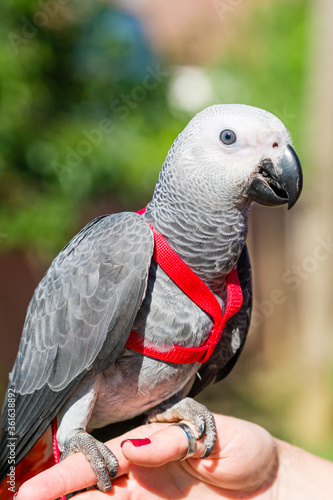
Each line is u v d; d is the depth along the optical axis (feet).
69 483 8.32
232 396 28.81
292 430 25.08
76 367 9.36
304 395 26.66
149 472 9.29
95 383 9.48
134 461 8.46
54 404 9.50
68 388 9.40
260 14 28.25
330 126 25.08
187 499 9.70
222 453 9.50
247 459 9.62
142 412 10.49
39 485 8.04
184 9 27.48
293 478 10.27
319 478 10.30
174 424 9.37
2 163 18.30
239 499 9.98
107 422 10.46
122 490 8.97
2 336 23.20
